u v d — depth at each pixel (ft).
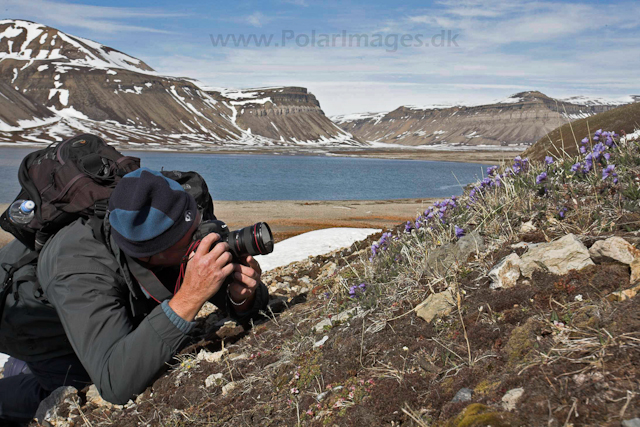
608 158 11.12
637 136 12.01
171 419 7.91
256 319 12.01
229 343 10.97
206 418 7.69
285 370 8.33
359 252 18.76
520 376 5.19
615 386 4.44
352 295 10.14
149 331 6.98
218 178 176.86
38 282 7.87
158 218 6.79
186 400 8.40
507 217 10.21
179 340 7.14
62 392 9.29
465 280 8.50
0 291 8.36
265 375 8.49
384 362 7.14
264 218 68.74
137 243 6.85
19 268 8.23
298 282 17.34
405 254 10.91
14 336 8.59
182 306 7.09
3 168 173.27
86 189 7.45
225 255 7.13
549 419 4.37
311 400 7.00
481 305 7.38
